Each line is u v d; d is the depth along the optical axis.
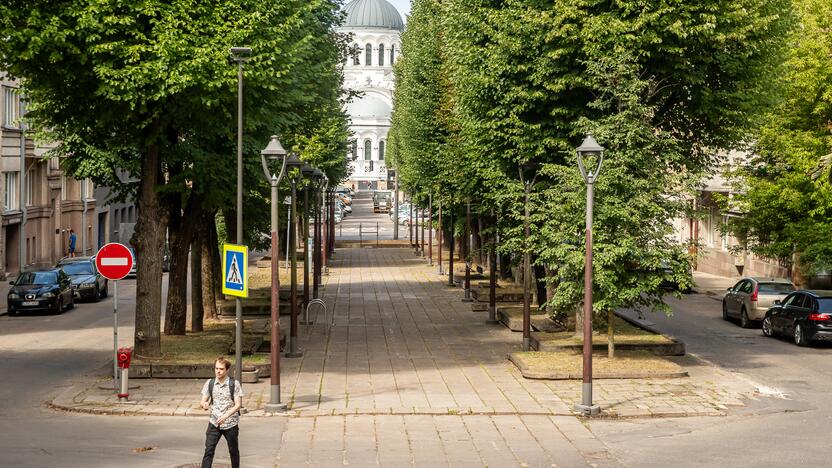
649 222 24.98
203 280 35.44
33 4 21.44
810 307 29.78
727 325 36.19
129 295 49.31
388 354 28.11
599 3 27.30
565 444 17.22
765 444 17.17
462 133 36.28
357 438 17.58
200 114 23.44
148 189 24.38
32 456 15.62
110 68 21.50
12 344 30.25
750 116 29.75
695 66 28.56
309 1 29.84
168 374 23.22
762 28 28.16
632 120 25.02
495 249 34.28
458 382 23.36
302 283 53.31
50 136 28.73
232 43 22.42
